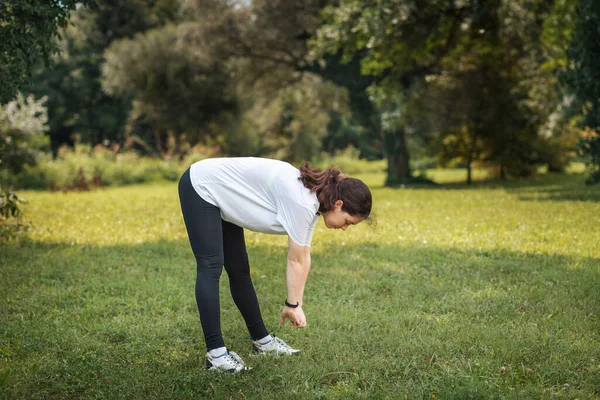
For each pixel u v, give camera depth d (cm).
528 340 344
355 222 300
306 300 461
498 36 1838
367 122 2397
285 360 325
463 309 420
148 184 2514
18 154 1936
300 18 2280
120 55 2945
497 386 286
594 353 328
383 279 518
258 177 306
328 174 297
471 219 935
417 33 1762
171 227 916
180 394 284
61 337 366
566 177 2111
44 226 919
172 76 2894
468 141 2144
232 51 2425
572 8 1568
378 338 361
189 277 541
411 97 2036
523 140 2117
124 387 291
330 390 286
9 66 579
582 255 618
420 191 1706
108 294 485
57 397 287
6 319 407
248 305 339
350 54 1959
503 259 611
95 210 1196
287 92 2742
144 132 4100
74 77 3853
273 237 803
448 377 295
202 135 3341
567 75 1277
